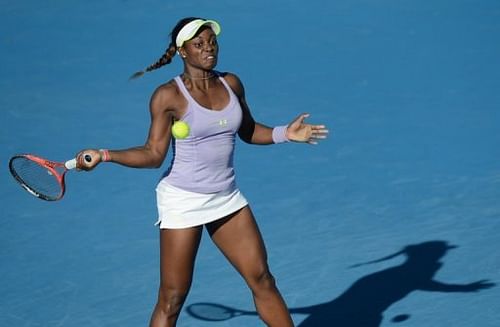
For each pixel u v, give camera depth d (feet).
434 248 89.20
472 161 110.22
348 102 131.44
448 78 139.23
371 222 95.66
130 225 97.14
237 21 170.19
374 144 116.57
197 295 82.07
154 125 62.44
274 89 137.69
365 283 83.05
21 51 158.30
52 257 90.53
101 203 102.68
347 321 76.95
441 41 155.53
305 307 79.56
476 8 171.12
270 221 96.89
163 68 147.43
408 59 148.05
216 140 62.75
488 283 82.23
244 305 80.12
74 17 175.11
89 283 85.10
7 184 108.37
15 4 184.34
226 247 65.82
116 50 156.97
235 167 111.55
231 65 149.07
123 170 111.24
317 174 108.58
